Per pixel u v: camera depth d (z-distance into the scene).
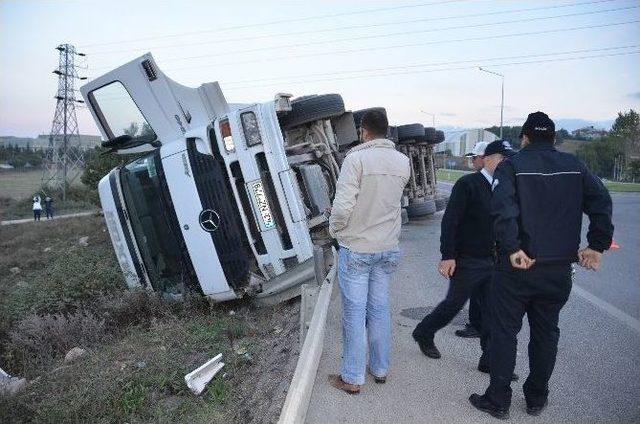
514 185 3.26
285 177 6.04
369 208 3.64
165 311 6.65
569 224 3.22
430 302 6.33
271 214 6.10
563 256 3.20
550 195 3.21
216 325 6.11
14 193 68.56
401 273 8.04
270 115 6.10
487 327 4.11
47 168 64.50
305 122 7.38
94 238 18.66
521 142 3.46
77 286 7.92
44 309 7.48
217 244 6.31
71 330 6.54
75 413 4.24
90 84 7.14
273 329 5.88
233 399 4.27
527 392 3.56
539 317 3.40
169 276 7.00
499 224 3.21
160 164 6.57
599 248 3.22
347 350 3.82
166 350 5.48
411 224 14.20
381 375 3.97
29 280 12.22
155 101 7.00
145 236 6.98
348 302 3.76
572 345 4.85
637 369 4.29
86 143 62.22
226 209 6.28
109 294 7.35
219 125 6.17
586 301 6.34
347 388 3.81
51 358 6.05
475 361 4.43
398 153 3.80
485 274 4.08
